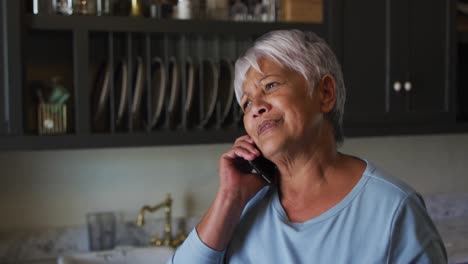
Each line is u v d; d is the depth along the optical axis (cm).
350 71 229
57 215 233
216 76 212
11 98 189
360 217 96
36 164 230
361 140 274
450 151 291
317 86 102
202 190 252
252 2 231
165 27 206
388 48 235
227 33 214
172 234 246
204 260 106
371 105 233
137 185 243
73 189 235
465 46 277
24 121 195
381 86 235
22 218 229
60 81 226
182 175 249
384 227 94
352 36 229
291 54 100
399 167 281
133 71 220
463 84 280
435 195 286
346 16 228
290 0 223
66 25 195
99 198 238
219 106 217
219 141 213
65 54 227
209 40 237
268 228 104
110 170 239
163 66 209
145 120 220
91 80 227
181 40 235
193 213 251
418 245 93
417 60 240
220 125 218
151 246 229
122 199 241
